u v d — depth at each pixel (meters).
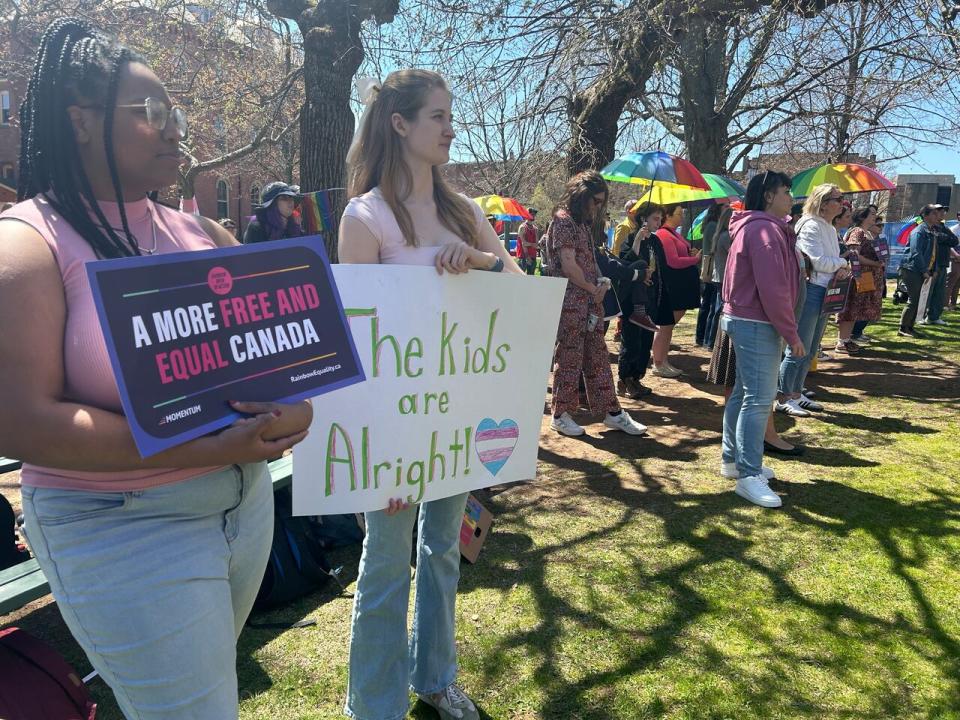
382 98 1.73
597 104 6.83
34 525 1.11
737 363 3.65
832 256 5.13
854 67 8.21
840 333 7.90
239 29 9.71
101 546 1.09
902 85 6.76
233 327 1.12
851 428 5.01
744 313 3.53
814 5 5.86
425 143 1.71
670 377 6.71
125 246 1.14
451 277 1.73
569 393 4.78
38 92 1.09
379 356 1.68
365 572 1.84
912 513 3.51
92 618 1.09
